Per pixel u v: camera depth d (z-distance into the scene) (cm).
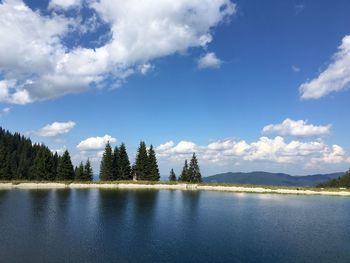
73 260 3625
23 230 4991
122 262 3594
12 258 3644
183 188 14325
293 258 3881
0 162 14488
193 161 16112
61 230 5059
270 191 13700
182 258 3775
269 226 5781
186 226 5597
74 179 15450
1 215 6256
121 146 15762
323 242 4659
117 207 7669
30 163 19175
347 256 3988
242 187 14212
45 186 13875
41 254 3809
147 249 4119
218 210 7569
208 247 4266
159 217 6438
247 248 4266
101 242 4406
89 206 7738
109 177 15262
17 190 12081
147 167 15462
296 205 9000
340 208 8481
